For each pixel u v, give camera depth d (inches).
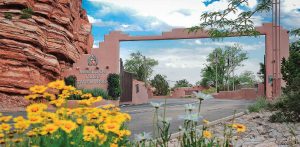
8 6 1235.2
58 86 201.5
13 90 1114.7
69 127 154.4
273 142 340.8
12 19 1200.8
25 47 1189.1
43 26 1369.3
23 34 1197.1
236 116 612.7
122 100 1557.6
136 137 182.9
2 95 1097.4
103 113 188.4
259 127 461.1
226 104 1065.5
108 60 1565.0
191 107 175.5
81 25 1854.1
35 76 1208.8
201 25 470.9
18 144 172.7
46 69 1284.4
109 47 1588.3
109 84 1487.5
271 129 442.9
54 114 179.5
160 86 2970.0
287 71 673.6
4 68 1126.4
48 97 198.2
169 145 322.3
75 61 1562.5
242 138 381.7
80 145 157.2
